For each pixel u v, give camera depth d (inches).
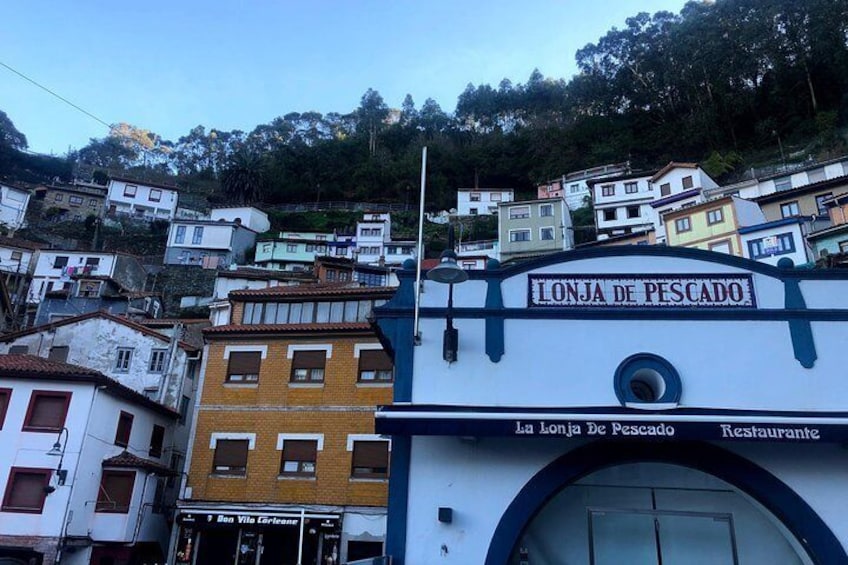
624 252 500.7
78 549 965.2
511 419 419.5
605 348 466.9
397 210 3993.6
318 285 1378.0
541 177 4050.2
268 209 3983.8
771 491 425.1
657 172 2844.5
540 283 498.3
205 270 2817.4
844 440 397.1
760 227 1862.7
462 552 424.2
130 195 3506.4
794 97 3373.5
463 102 5241.1
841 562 403.5
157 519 1109.7
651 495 486.9
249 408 1056.2
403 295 503.5
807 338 456.4
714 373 452.4
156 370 1295.5
